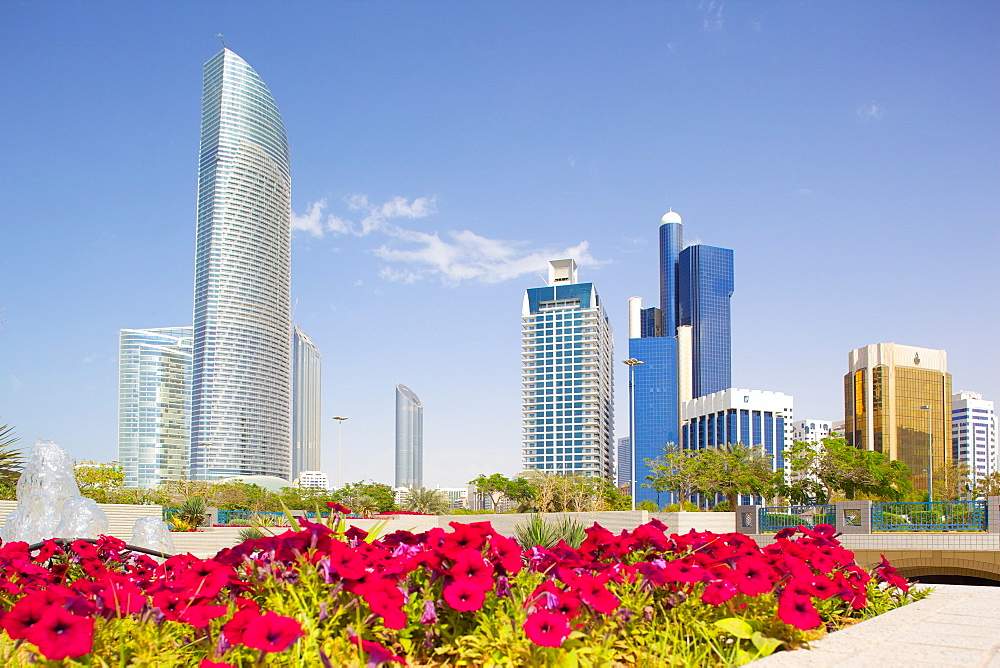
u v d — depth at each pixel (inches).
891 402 5083.7
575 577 179.0
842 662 162.4
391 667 146.7
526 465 7062.0
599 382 7249.0
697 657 162.9
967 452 6176.2
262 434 7209.6
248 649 144.7
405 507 2091.5
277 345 7613.2
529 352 7273.6
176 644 157.4
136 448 6624.0
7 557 213.8
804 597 182.2
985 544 827.4
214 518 1240.2
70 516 429.4
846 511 935.7
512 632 156.6
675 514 1018.7
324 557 155.1
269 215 7770.7
